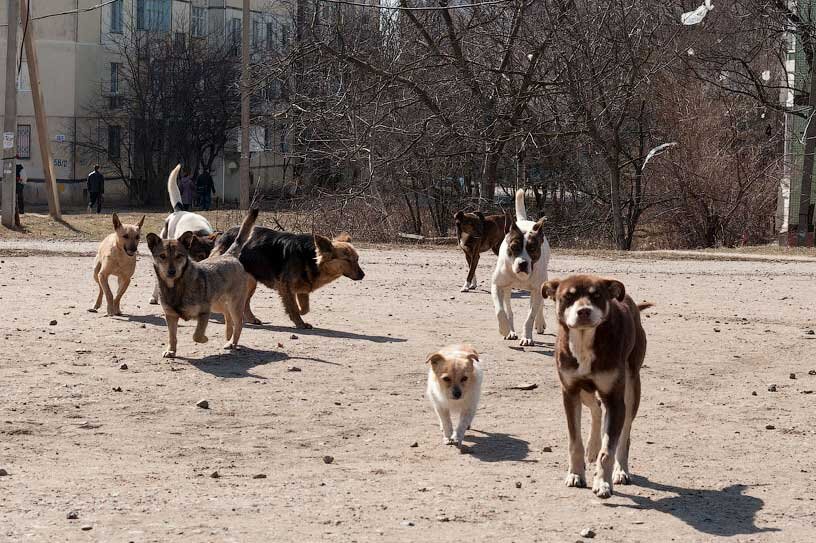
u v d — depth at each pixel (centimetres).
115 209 5478
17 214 3256
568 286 739
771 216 3662
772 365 1309
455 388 887
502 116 3522
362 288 1997
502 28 3638
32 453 840
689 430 972
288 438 919
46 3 5816
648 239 3881
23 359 1188
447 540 642
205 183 5581
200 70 5981
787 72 3644
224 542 625
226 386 1102
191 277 1220
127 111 5972
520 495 750
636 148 3894
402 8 3450
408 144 3538
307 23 3656
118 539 625
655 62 3578
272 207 4819
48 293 1780
